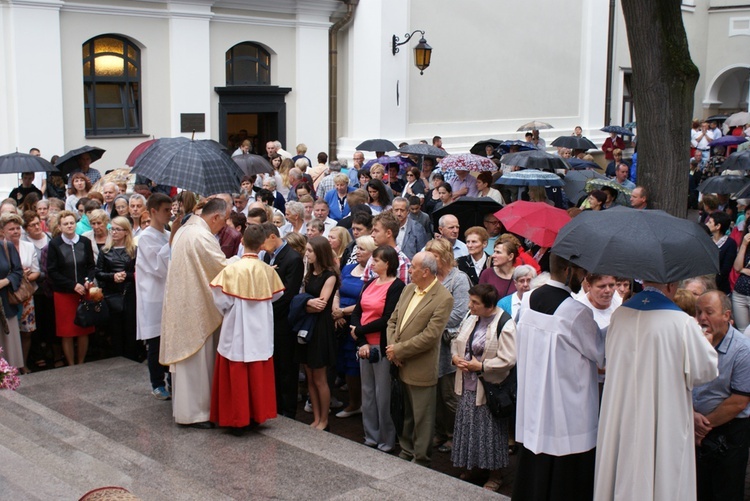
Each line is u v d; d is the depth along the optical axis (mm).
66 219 8953
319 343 7543
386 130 18938
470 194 12984
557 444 5188
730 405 5371
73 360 9328
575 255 4801
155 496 5586
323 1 18141
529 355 5293
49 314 9273
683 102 9156
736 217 12406
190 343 7000
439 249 7422
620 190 11391
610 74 24922
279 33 17875
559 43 23406
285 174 14578
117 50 15812
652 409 4785
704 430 5402
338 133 19469
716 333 5418
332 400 8672
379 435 7348
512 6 21906
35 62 14555
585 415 5191
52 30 14680
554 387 5172
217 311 7062
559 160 12977
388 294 7129
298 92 18344
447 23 20297
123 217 9117
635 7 9102
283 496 5824
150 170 7277
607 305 6238
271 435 6996
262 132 18484
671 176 9211
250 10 17281
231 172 7457
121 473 5887
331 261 7625
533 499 5332
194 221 7078
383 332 7078
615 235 4723
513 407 6402
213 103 17000
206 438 6902
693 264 4645
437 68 20219
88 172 13547
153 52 16094
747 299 8992
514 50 22141
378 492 5910
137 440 6836
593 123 24609
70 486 5352
